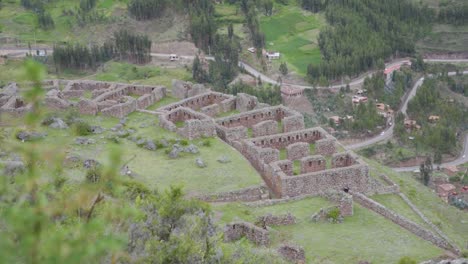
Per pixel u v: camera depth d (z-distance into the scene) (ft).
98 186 92.43
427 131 598.75
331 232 221.87
